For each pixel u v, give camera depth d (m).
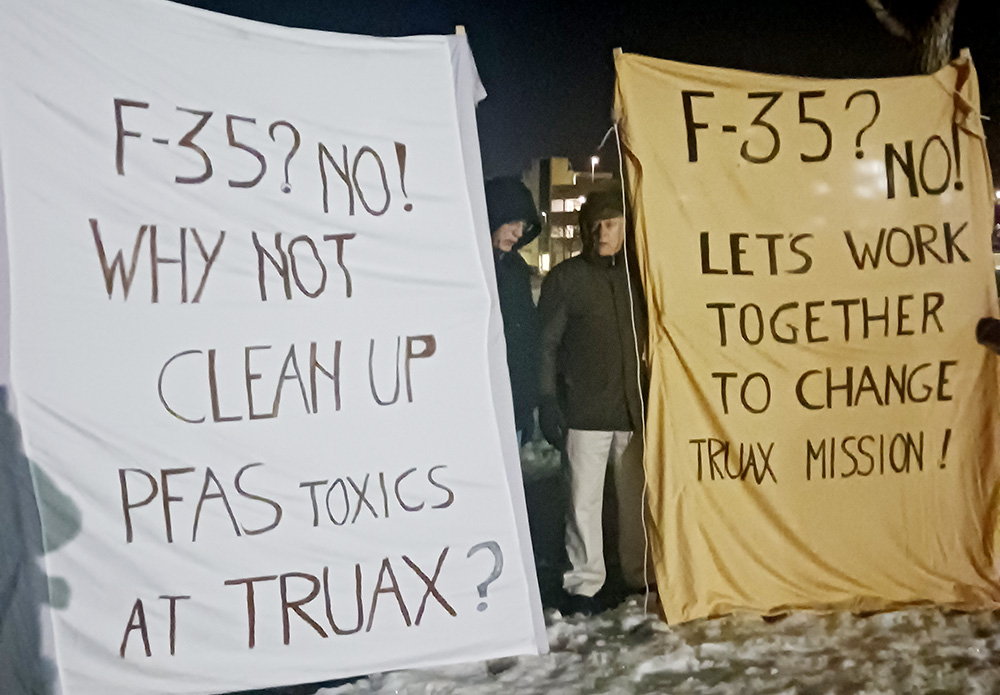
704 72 3.03
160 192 2.50
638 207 3.02
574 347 3.19
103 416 2.47
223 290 2.55
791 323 3.09
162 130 2.50
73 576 2.46
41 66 2.40
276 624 2.62
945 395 3.17
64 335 2.43
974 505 3.20
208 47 2.54
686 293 3.04
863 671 2.79
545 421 3.25
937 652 2.90
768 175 3.06
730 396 3.08
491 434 2.75
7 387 2.39
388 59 2.68
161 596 2.54
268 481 2.60
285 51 2.60
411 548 2.70
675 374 3.06
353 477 2.66
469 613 2.75
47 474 2.43
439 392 2.71
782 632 3.04
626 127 3.00
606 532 3.85
